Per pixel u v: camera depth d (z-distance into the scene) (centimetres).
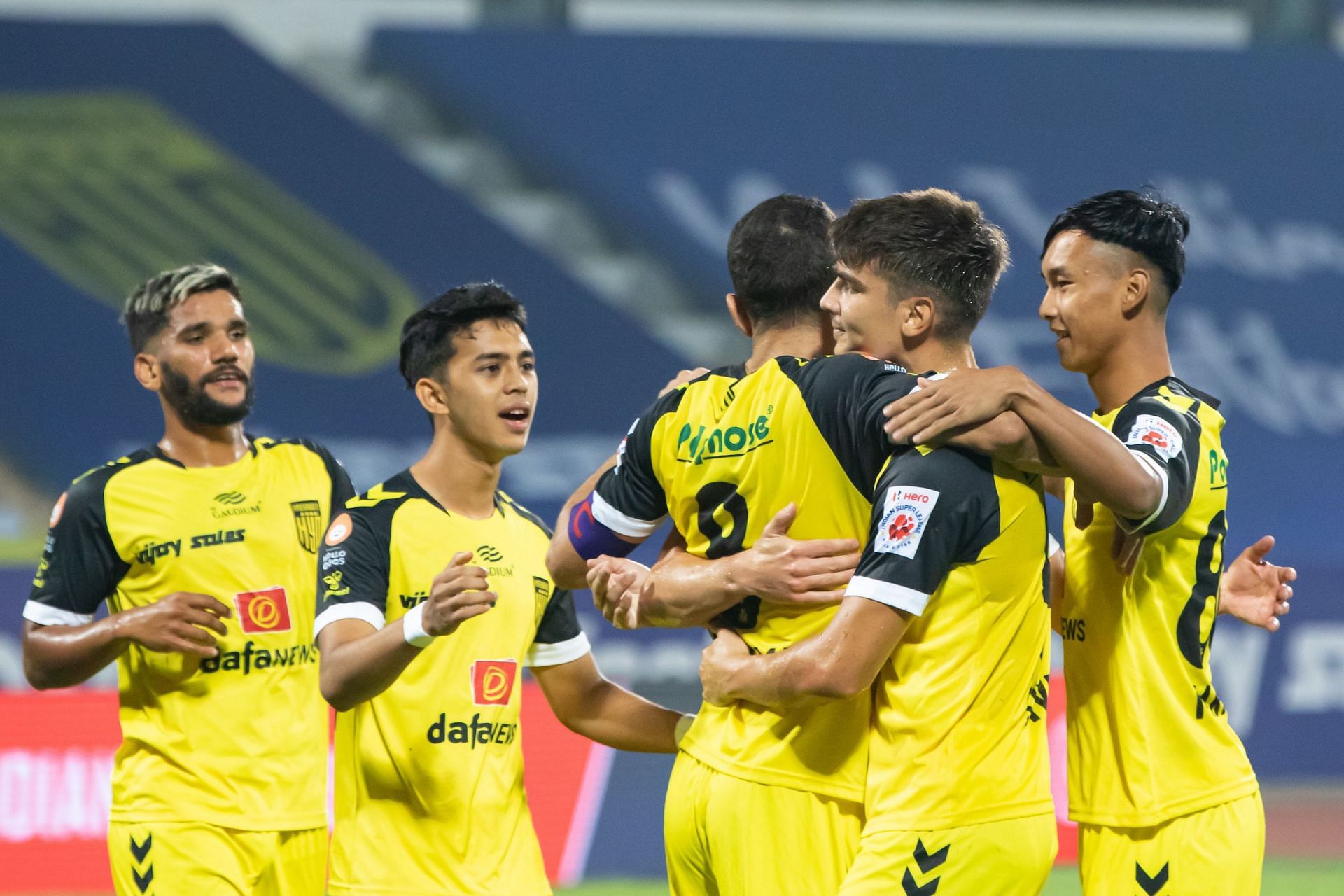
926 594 888
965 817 902
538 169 5769
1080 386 5312
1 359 4759
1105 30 6366
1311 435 5288
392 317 5144
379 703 1163
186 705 1305
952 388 876
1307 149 6009
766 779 946
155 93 5472
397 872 1150
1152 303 1055
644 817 2489
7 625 3042
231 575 1341
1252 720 3297
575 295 5384
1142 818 1034
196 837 1287
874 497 928
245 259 5144
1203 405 1063
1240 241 5738
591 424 5059
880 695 940
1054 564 1105
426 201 5462
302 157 5456
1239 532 4988
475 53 5825
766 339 1023
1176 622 1047
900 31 6312
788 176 5772
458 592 1019
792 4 6269
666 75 5919
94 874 2211
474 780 1174
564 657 1262
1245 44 6344
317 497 1408
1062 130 5931
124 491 1351
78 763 2225
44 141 5272
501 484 4762
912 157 5841
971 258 961
